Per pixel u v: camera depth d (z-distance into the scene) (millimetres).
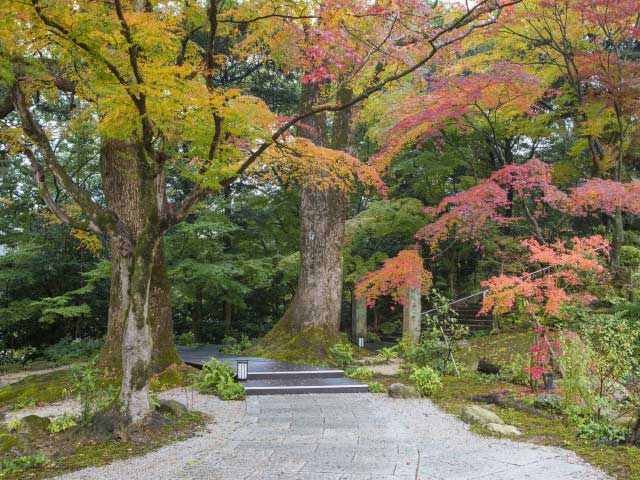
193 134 6293
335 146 13742
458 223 11602
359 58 6930
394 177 16516
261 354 12820
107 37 5141
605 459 4906
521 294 8391
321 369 10484
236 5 7328
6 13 5074
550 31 12312
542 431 6043
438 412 7277
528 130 13820
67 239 16453
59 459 5203
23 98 6566
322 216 13531
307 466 4871
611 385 6859
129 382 6191
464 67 12469
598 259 12266
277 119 7207
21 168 15648
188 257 16344
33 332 17609
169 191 17828
